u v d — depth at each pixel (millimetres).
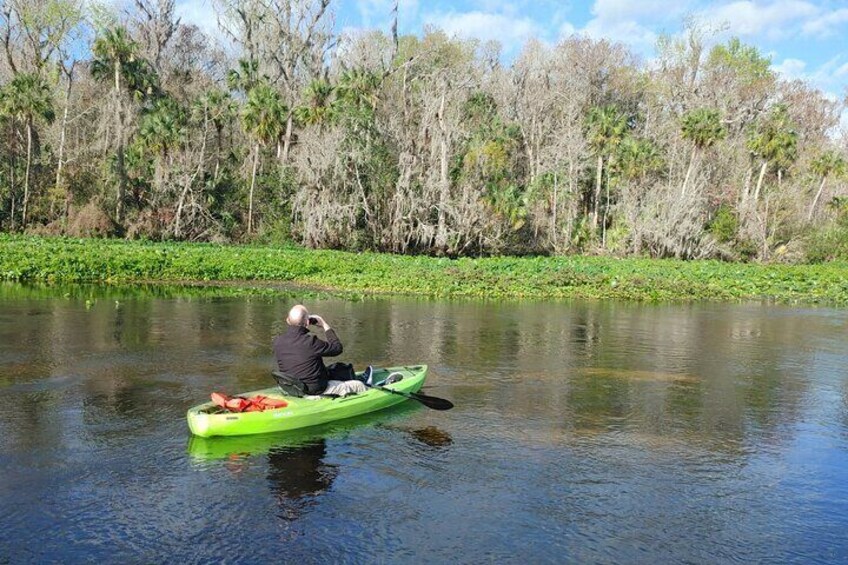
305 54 54312
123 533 5578
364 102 42906
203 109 44969
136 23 54156
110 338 13266
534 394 10000
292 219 42438
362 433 8039
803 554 5469
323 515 5961
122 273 24797
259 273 26406
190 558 5234
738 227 45750
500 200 40906
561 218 47031
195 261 27484
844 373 12031
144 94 45094
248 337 13844
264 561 5223
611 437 8117
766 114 57125
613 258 40875
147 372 10656
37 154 47031
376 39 54125
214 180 44438
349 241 40250
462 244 41531
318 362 8375
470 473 6914
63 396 9195
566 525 5883
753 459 7480
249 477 6688
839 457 7590
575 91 58125
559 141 48625
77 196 42719
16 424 8023
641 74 62406
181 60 57750
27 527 5637
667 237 42531
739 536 5746
